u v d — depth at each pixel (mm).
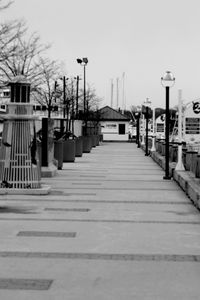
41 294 5809
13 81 13742
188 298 5684
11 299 5625
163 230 9586
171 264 7180
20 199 13125
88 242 8508
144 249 8070
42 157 18828
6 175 13914
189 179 14930
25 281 6305
